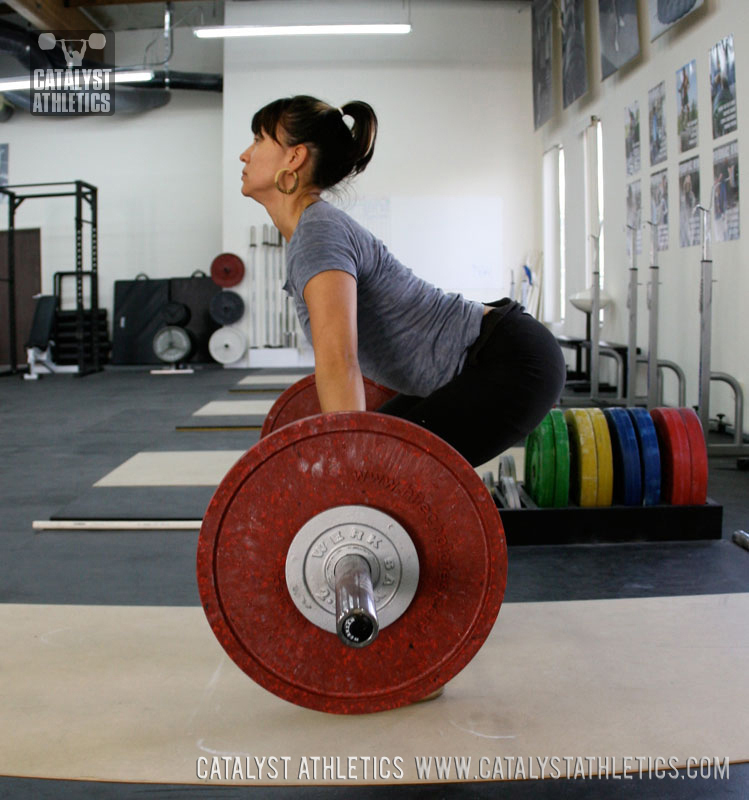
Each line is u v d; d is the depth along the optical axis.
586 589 1.96
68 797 1.05
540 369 1.24
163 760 1.12
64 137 9.59
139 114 9.49
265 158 1.21
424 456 1.03
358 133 1.23
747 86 4.16
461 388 1.23
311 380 1.65
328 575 1.05
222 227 9.34
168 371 8.47
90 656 1.49
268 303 8.72
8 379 8.13
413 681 1.08
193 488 3.02
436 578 1.06
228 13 8.48
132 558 2.25
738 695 1.30
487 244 8.40
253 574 1.05
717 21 4.45
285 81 8.48
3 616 1.71
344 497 1.04
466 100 8.36
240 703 1.29
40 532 2.55
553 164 7.91
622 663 1.42
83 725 1.22
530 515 2.37
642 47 5.50
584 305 6.05
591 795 1.05
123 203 9.58
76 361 9.30
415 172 8.40
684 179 4.91
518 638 1.55
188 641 1.56
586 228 6.88
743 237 4.24
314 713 1.25
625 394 5.93
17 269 9.73
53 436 4.51
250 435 4.39
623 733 1.18
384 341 1.26
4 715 1.25
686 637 1.54
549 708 1.26
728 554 2.25
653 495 2.41
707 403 3.78
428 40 8.34
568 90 6.84
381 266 1.20
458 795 1.05
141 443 4.23
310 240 1.11
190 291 9.28
